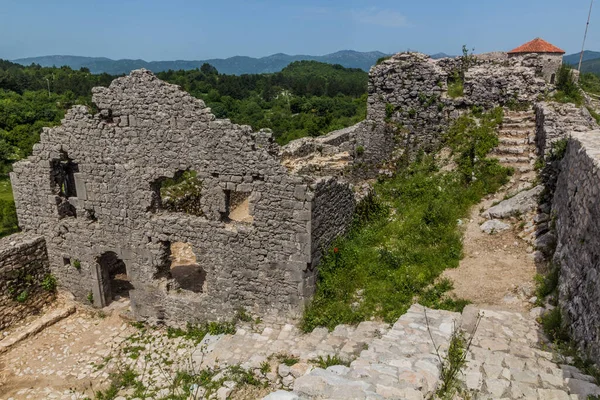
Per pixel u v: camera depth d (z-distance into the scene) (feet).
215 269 45.73
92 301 53.47
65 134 48.14
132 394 38.24
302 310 43.11
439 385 23.41
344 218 48.98
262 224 42.52
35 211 52.80
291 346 39.29
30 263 52.39
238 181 42.37
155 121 43.83
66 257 53.21
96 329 50.55
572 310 29.09
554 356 26.55
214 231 44.55
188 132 42.93
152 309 49.93
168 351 45.09
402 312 36.70
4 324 50.26
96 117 46.03
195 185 63.05
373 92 71.10
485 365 25.39
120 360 44.42
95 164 47.75
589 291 26.50
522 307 34.12
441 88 67.26
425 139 68.74
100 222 49.65
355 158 73.87
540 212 45.60
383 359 25.99
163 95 42.80
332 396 21.31
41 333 49.93
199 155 43.14
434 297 37.37
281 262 42.73
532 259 40.09
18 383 41.65
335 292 42.65
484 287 37.45
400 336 29.43
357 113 254.88
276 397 21.27
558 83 69.51
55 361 45.09
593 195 28.78
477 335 29.63
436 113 67.67
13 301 51.03
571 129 49.47
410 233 48.47
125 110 44.73
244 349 40.27
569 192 36.58
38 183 51.42
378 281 41.83
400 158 68.90
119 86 44.37
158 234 47.11
